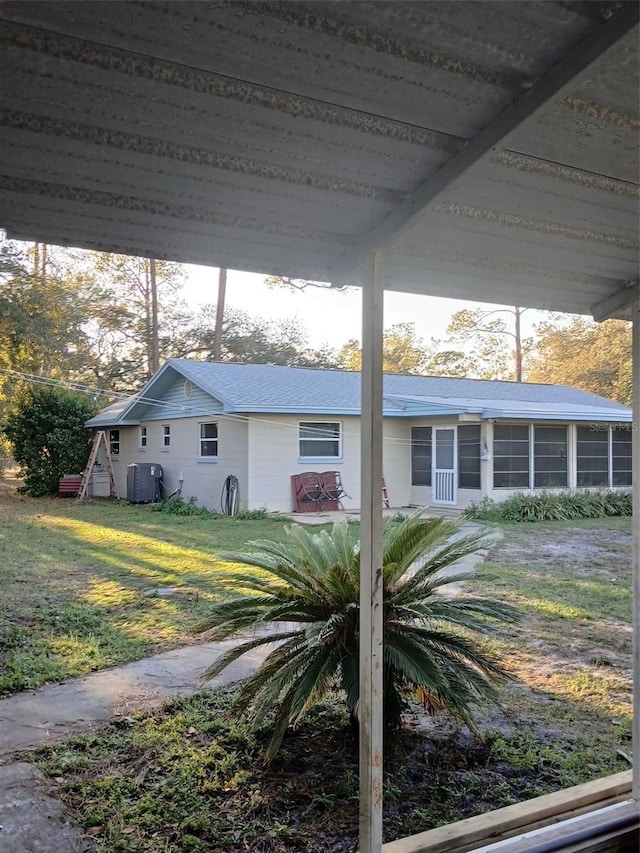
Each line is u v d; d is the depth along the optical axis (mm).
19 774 2764
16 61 1279
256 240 2080
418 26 1241
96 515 12484
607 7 1220
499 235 2127
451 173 1656
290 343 31484
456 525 3219
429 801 2631
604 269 2463
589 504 12719
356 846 2316
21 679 3863
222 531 10156
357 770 2836
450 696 2703
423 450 13969
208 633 4820
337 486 12938
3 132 1479
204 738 3148
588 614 5523
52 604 5711
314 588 2932
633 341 2631
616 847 2115
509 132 1490
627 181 1815
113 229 1982
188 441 14117
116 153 1570
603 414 13477
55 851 2238
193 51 1276
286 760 2938
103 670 4090
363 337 2051
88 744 3055
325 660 2771
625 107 1494
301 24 1217
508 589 6410
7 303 18953
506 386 17766
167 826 2420
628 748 3090
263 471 12312
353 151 1616
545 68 1369
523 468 13078
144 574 6980
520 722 3418
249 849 2305
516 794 2676
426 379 17156
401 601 2977
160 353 28125
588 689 3877
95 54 1276
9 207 1817
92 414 17594
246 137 1541
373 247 2016
